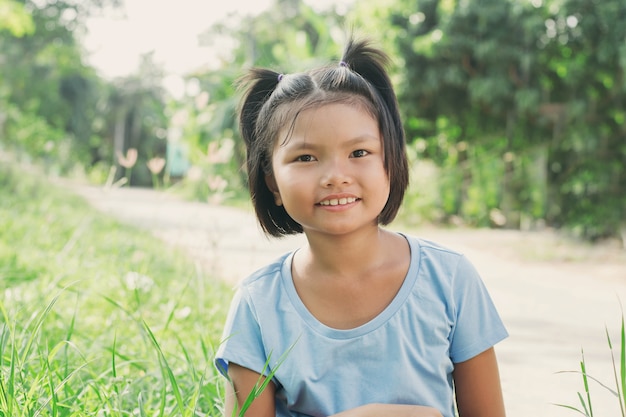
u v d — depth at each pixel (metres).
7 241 6.17
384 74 1.79
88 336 3.09
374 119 1.65
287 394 1.73
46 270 4.71
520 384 3.28
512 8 11.97
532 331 4.45
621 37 10.84
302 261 1.76
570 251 8.91
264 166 1.78
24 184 12.67
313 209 1.61
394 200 1.75
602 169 11.68
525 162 13.16
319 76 1.69
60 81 34.41
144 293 3.93
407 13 12.94
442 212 13.95
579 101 11.69
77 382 2.36
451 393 1.79
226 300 4.08
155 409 2.12
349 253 1.67
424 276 1.74
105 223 9.00
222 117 14.68
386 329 1.68
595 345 4.08
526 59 11.92
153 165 4.25
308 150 1.60
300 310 1.72
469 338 1.75
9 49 26.70
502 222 12.73
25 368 2.20
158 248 6.66
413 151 13.89
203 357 2.84
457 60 12.60
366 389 1.67
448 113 13.22
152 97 36.97
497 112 12.78
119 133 36.97
